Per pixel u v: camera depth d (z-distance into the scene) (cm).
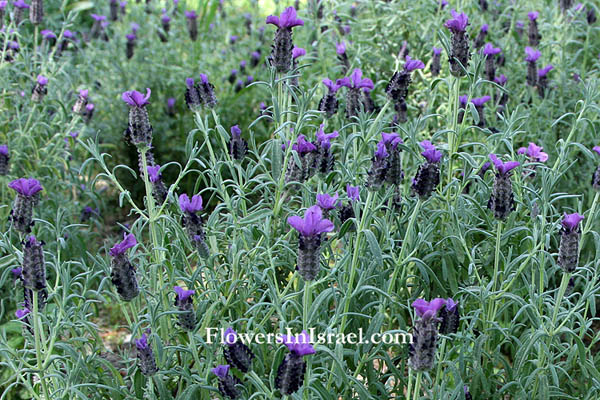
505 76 132
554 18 143
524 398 94
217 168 100
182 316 91
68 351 93
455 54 102
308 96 99
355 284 98
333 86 105
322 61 141
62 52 162
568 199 123
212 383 93
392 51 145
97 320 125
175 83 162
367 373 97
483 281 100
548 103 128
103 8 202
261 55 184
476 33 145
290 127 106
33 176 127
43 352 95
